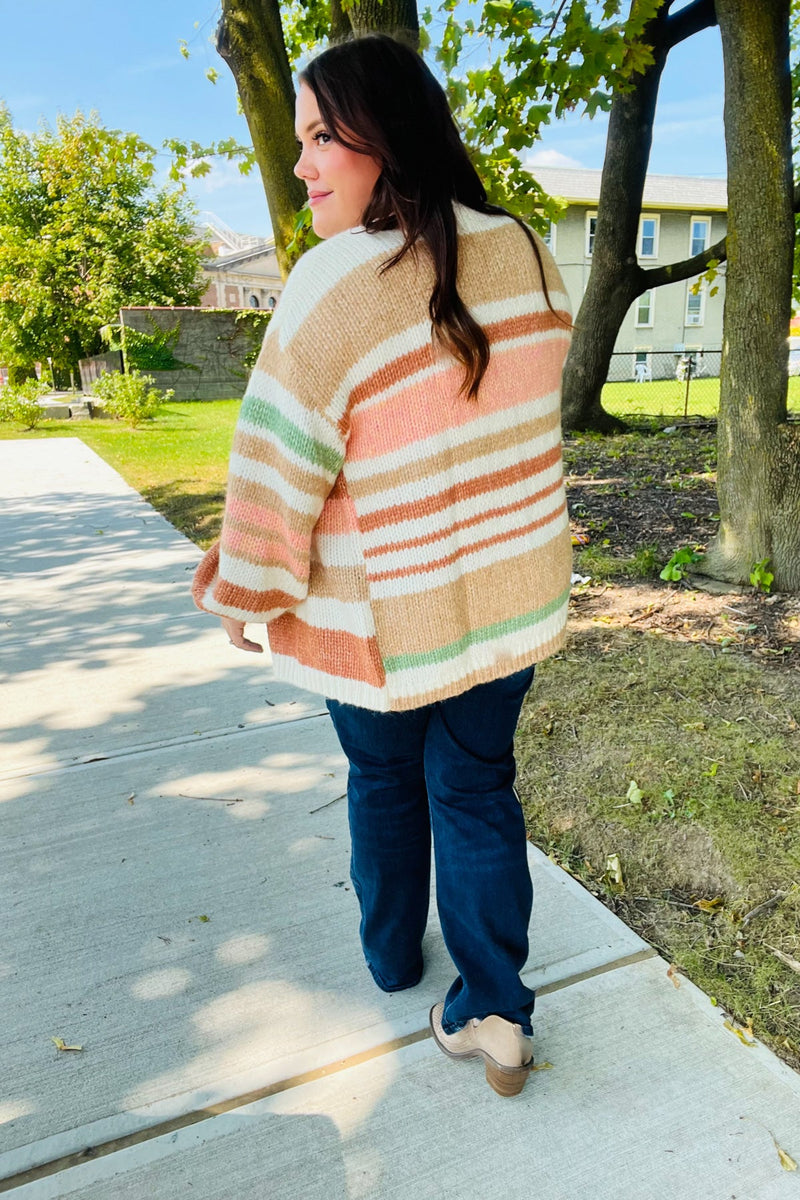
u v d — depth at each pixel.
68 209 26.98
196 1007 1.67
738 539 3.87
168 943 1.85
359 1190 1.31
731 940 1.80
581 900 1.96
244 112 4.59
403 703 1.20
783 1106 1.43
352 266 1.03
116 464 9.10
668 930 1.86
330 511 1.17
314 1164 1.35
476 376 1.08
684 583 3.97
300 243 4.26
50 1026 1.63
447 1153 1.36
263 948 1.83
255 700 3.13
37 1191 1.32
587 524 5.21
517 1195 1.29
